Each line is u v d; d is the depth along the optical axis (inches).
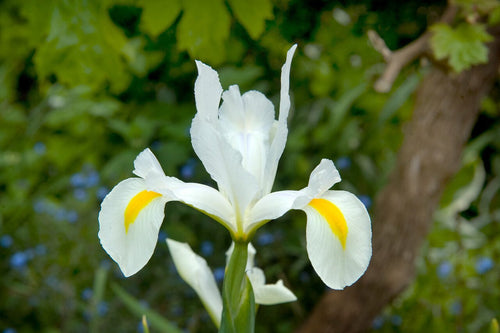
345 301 24.4
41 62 17.2
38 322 28.9
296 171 33.5
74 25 17.0
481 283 28.1
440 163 22.7
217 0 17.2
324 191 13.1
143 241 12.8
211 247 29.0
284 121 13.7
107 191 31.9
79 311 28.5
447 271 27.5
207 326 27.5
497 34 20.7
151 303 27.9
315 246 12.7
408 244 23.5
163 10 17.3
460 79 21.9
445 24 18.4
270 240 28.8
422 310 28.1
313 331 25.2
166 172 33.4
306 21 37.3
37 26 17.6
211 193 13.2
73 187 34.9
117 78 17.8
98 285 21.8
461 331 26.9
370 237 12.6
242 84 34.4
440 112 22.4
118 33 17.9
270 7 17.2
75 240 29.0
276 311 28.5
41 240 29.4
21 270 28.7
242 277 13.1
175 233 29.5
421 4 35.3
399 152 24.1
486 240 32.1
